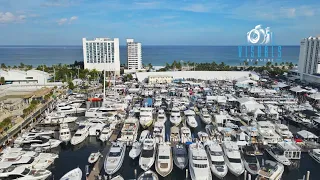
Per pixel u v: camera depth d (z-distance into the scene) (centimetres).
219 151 4206
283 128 5450
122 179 3688
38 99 8631
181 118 6469
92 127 5653
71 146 5172
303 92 9606
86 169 4075
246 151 4397
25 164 3994
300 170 4162
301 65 13000
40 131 5553
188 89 10444
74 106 7688
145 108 6950
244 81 11338
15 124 6078
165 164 3931
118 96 9056
